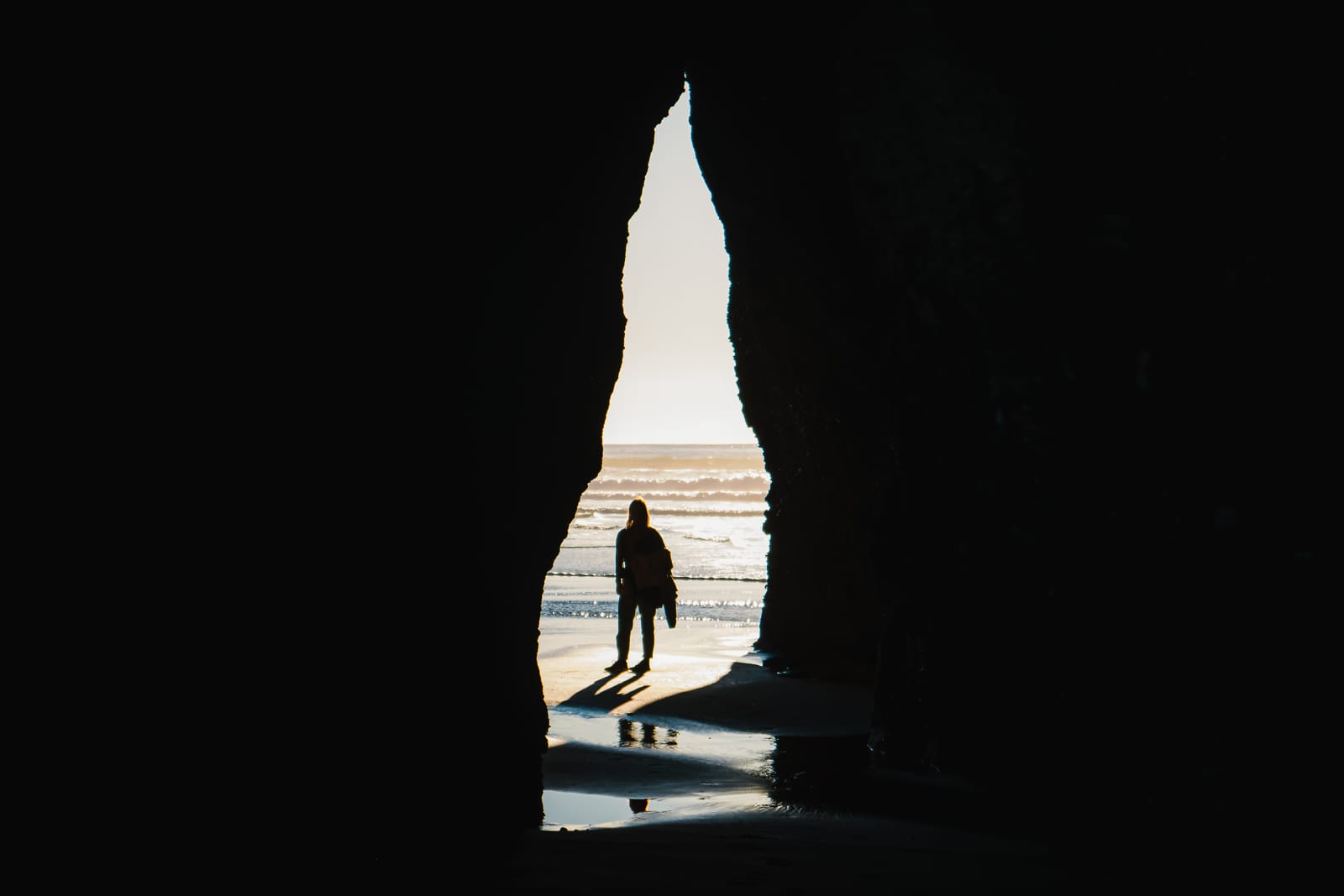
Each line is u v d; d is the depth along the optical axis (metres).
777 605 12.78
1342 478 3.87
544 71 5.84
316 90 4.02
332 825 3.62
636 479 64.62
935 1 5.62
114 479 3.00
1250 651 4.00
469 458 5.18
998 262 5.20
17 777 2.57
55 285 2.89
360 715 3.90
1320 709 3.77
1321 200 4.02
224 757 3.18
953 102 5.42
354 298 4.21
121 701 2.88
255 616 3.43
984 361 5.26
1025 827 5.09
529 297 5.96
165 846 2.91
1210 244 4.32
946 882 4.14
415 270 4.71
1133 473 4.54
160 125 3.27
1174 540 4.33
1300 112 4.10
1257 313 4.16
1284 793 3.78
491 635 5.41
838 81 6.20
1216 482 4.21
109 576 2.93
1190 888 3.99
